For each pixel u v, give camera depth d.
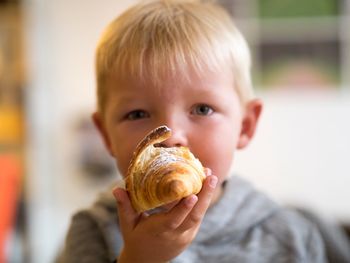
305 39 1.53
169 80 0.36
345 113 1.54
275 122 1.58
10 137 1.46
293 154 1.59
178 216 0.27
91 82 1.63
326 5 1.51
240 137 0.42
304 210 0.55
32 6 1.49
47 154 1.60
